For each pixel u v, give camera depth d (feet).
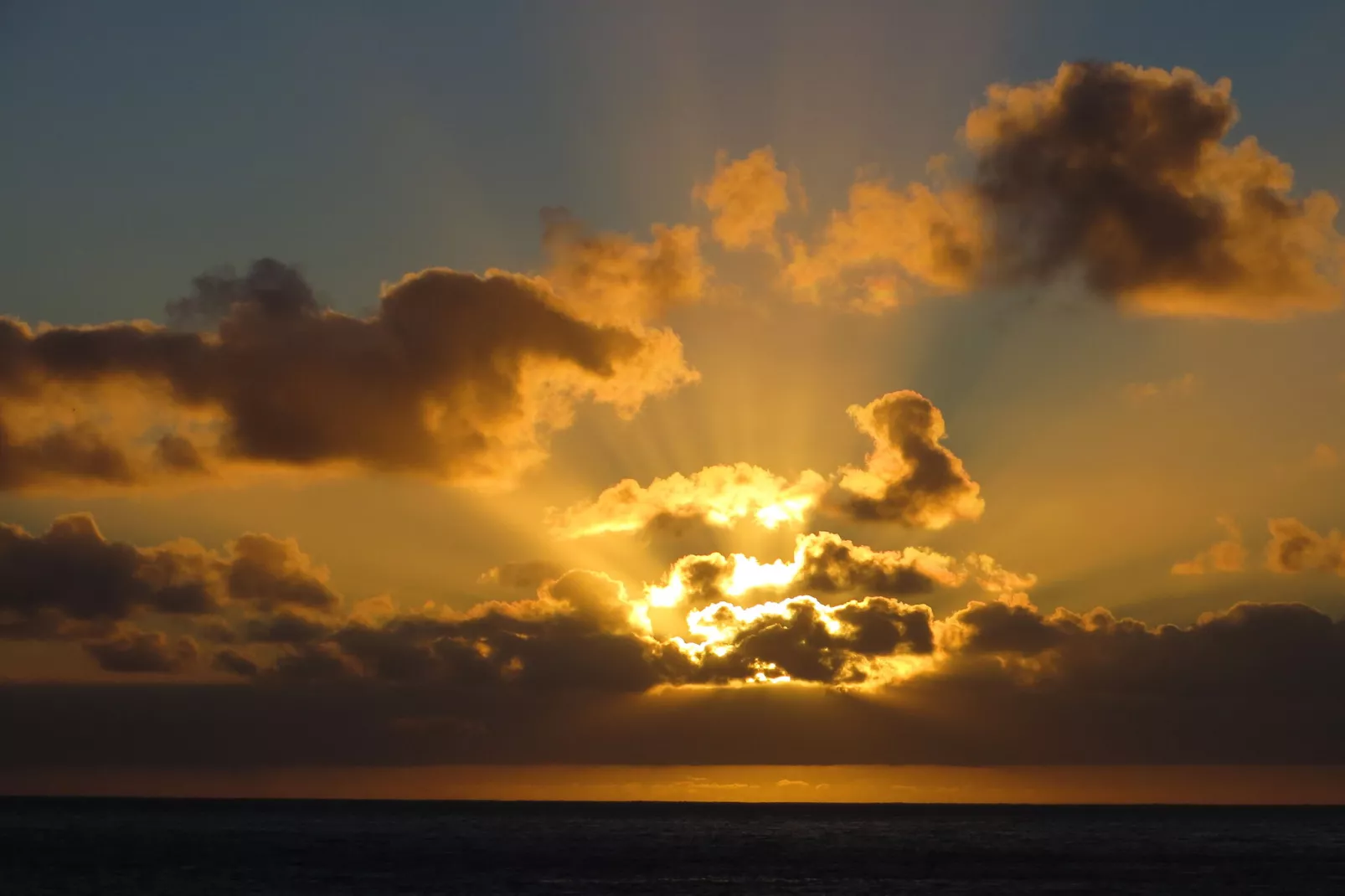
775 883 390.21
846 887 378.94
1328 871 441.68
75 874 405.18
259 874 409.28
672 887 376.48
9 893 354.54
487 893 358.02
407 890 365.40
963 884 388.57
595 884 383.04
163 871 418.31
